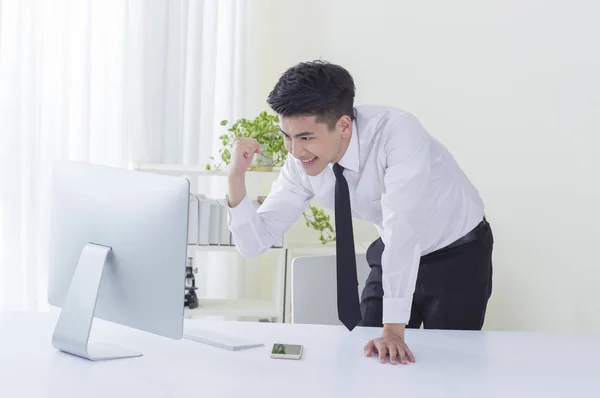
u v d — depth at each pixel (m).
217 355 2.06
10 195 3.80
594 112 3.34
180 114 4.04
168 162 4.04
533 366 2.05
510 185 3.66
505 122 3.66
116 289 2.03
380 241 2.63
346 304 2.29
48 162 3.86
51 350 2.05
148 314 1.98
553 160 3.50
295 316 2.86
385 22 3.99
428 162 2.21
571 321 3.46
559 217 3.49
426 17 3.89
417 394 1.82
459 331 2.36
